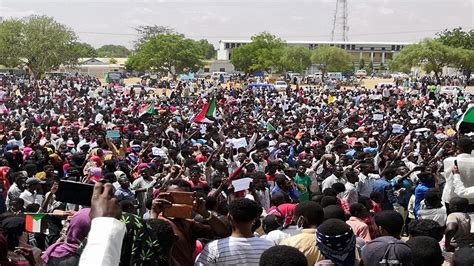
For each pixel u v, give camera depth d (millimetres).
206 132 22734
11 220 7031
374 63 161500
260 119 32062
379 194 11555
